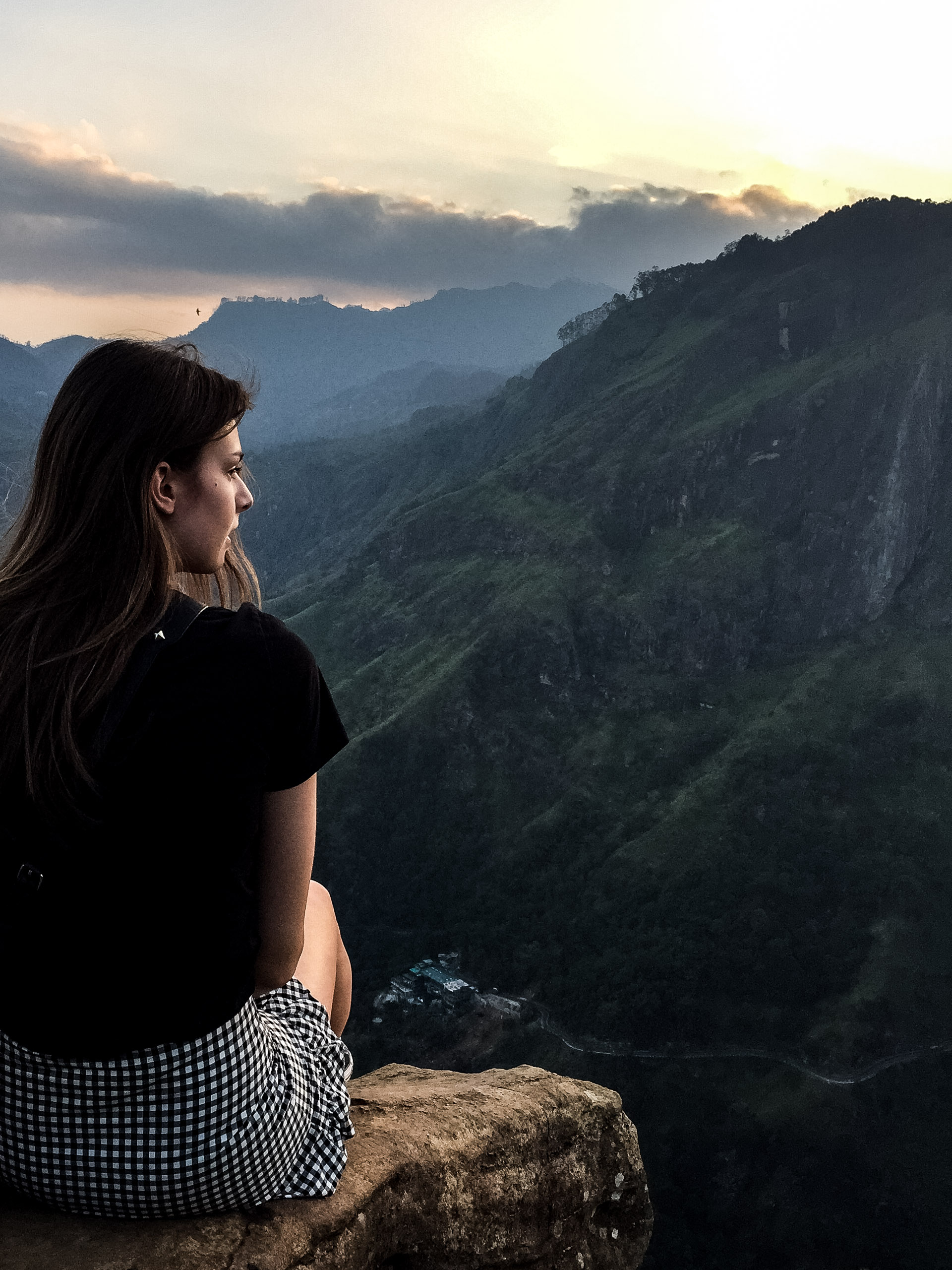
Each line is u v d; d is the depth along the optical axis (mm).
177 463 1853
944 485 155375
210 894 1744
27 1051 1759
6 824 1646
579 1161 3051
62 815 1595
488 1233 2666
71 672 1631
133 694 1676
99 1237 1862
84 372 1827
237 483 2020
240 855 1787
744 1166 79625
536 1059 93875
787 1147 80062
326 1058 2312
